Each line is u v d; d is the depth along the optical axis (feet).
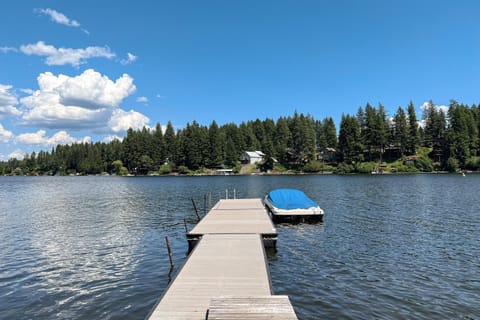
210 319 19.26
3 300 31.50
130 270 39.88
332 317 26.53
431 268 38.78
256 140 484.74
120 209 96.89
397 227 62.69
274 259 42.83
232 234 47.32
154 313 22.90
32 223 74.69
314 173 352.49
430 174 279.28
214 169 402.11
